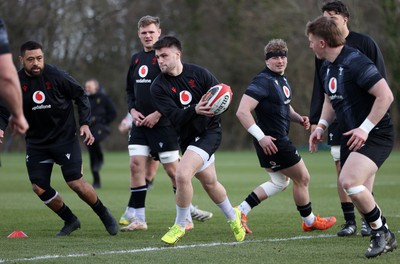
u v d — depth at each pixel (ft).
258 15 461.37
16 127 62.80
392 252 82.53
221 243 91.30
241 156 393.91
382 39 407.44
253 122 96.58
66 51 469.57
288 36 444.14
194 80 93.61
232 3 473.67
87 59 487.61
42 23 454.81
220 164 307.99
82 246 89.61
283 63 98.48
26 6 451.12
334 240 93.66
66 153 98.07
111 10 482.28
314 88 100.27
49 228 109.29
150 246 89.30
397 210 128.16
